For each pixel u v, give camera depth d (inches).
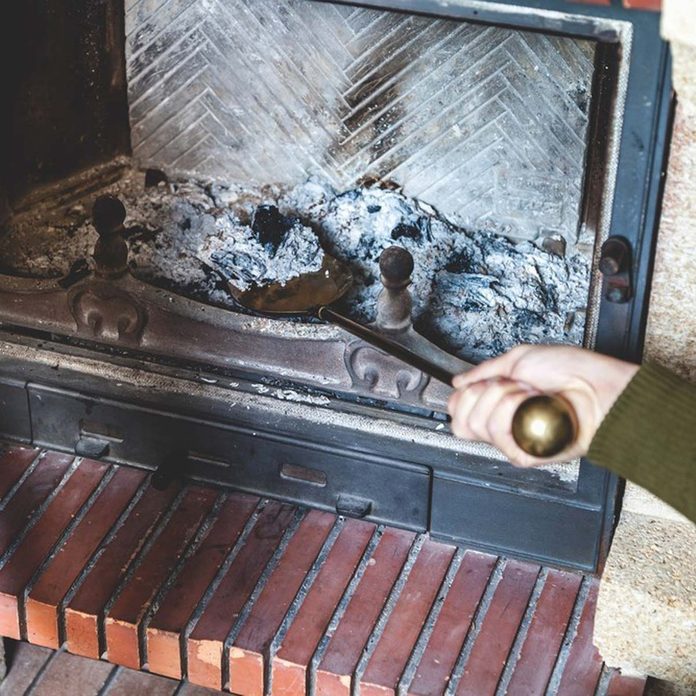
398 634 65.1
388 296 63.3
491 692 62.6
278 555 68.7
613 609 61.9
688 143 55.1
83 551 68.9
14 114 73.4
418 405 66.2
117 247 66.2
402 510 69.0
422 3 55.8
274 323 66.7
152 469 72.7
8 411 73.1
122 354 70.3
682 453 38.7
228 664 65.2
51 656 70.6
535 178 73.7
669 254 57.7
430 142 74.4
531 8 54.1
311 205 76.7
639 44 53.6
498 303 71.5
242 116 76.0
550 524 66.3
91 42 74.2
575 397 42.6
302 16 72.2
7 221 76.0
